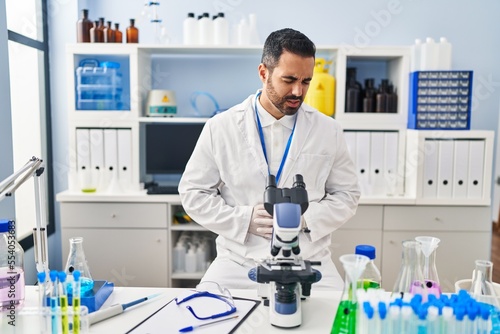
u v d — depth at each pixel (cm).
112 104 273
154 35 289
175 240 277
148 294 128
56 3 285
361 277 103
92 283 121
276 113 172
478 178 255
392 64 280
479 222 256
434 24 288
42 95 287
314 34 290
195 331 106
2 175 212
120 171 271
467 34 288
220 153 175
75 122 268
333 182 181
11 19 262
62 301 98
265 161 171
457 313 90
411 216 256
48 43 289
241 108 178
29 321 110
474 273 111
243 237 164
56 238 302
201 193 175
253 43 273
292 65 147
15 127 273
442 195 255
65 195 257
